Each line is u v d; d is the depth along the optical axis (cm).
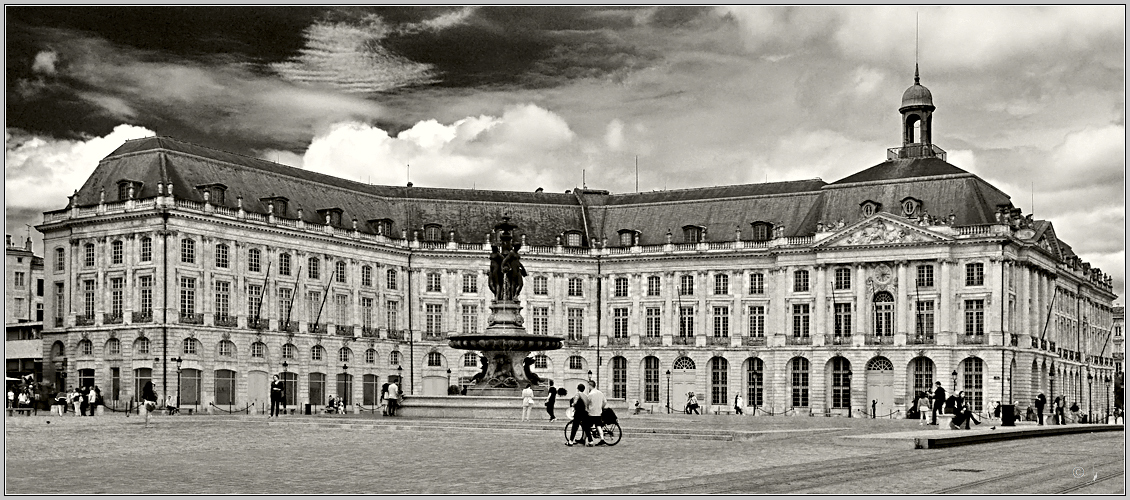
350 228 10956
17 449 4528
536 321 11806
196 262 9675
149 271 9512
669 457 4209
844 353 10994
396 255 11425
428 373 11512
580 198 12431
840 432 5969
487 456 4247
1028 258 10838
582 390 4803
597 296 12050
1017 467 3791
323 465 3866
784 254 11306
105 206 9731
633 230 12012
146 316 9512
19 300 13575
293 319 10406
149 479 3412
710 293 11650
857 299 10988
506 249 7312
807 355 11181
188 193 9762
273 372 10200
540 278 11875
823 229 11119
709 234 11738
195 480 3384
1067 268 12481
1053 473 3594
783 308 11319
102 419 6750
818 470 3666
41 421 6406
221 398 9800
